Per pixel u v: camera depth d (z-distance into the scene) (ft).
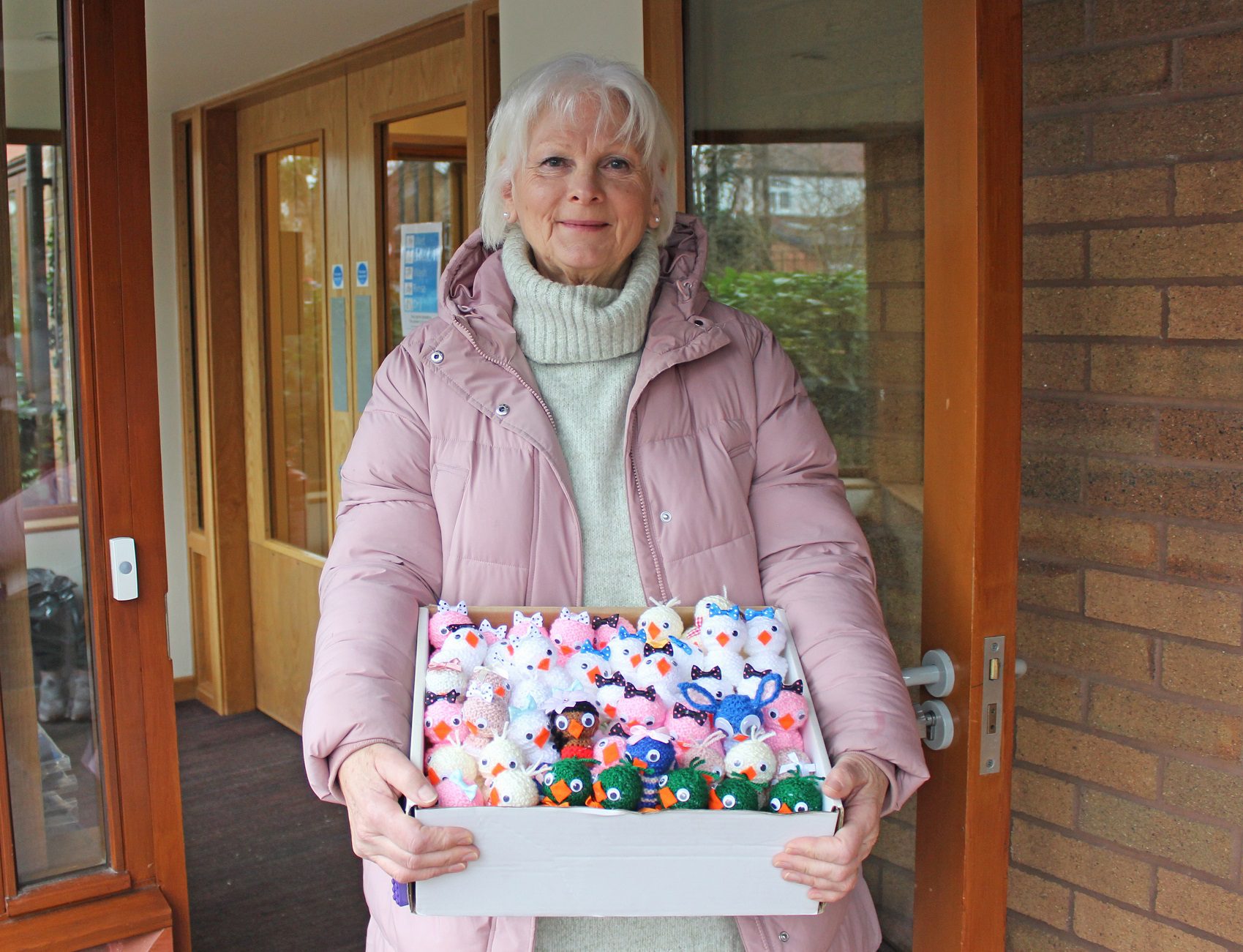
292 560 12.12
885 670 4.11
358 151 10.31
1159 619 5.50
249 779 11.40
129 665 4.88
